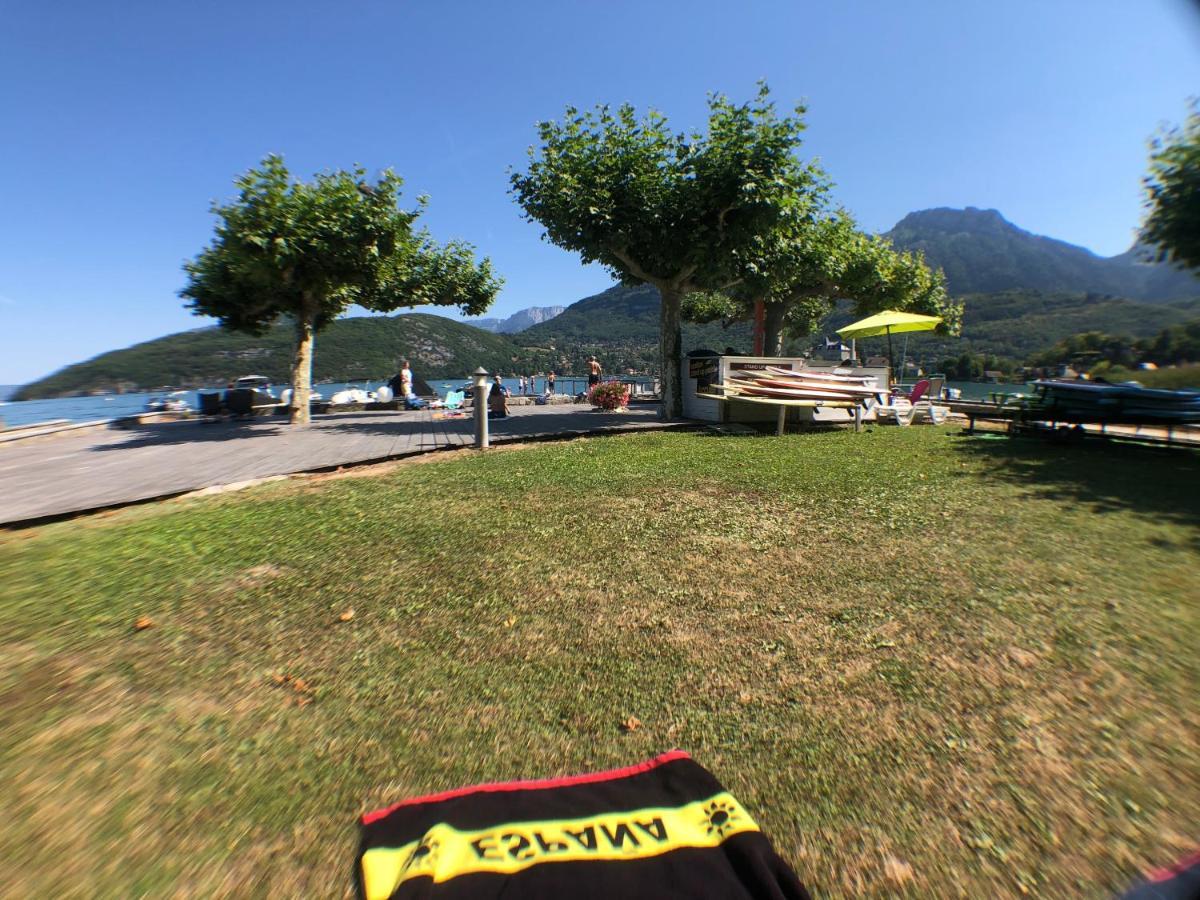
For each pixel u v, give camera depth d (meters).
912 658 2.86
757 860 1.70
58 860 1.75
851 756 2.21
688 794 2.01
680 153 12.79
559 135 13.07
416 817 1.91
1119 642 2.94
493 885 1.64
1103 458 8.04
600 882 1.65
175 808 1.97
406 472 7.50
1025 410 10.45
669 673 2.79
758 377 12.77
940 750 2.22
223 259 12.85
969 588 3.61
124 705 2.58
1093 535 4.54
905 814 1.92
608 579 3.87
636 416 15.75
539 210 13.32
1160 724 2.32
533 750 2.28
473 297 23.45
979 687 2.61
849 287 21.02
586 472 7.13
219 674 2.84
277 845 1.82
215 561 4.25
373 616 3.43
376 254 12.68
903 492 5.97
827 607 3.41
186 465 8.23
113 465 8.42
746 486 6.29
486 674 2.82
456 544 4.58
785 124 12.11
